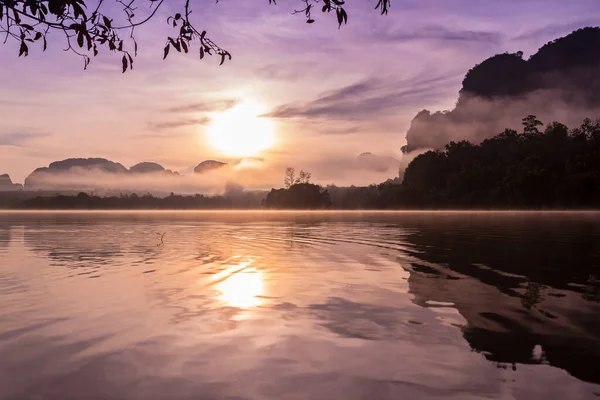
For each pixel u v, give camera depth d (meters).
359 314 6.00
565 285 7.83
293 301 6.80
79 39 3.63
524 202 108.31
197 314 6.05
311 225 33.59
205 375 3.97
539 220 42.69
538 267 10.03
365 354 4.47
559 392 3.57
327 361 4.29
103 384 3.78
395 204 136.25
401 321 5.64
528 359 4.27
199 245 16.20
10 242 17.42
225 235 21.83
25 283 8.29
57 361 4.30
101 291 7.56
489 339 4.88
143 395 3.57
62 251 14.00
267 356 4.43
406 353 4.48
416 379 3.85
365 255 12.66
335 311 6.18
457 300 6.77
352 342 4.84
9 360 4.32
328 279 8.70
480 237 19.34
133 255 12.86
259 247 15.22
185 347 4.70
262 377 3.92
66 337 5.04
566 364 4.14
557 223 35.16
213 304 6.63
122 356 4.44
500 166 127.50
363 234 22.00
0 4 3.34
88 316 5.93
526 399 3.46
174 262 11.29
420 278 8.73
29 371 4.05
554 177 107.31
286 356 4.43
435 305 6.47
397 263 10.88
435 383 3.76
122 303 6.68
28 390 3.66
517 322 5.52
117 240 18.52
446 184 133.00
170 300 6.90
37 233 23.64
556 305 6.35
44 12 3.48
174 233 23.69
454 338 4.94
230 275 9.23
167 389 3.68
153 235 21.84
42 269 10.08
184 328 5.38
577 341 4.77
